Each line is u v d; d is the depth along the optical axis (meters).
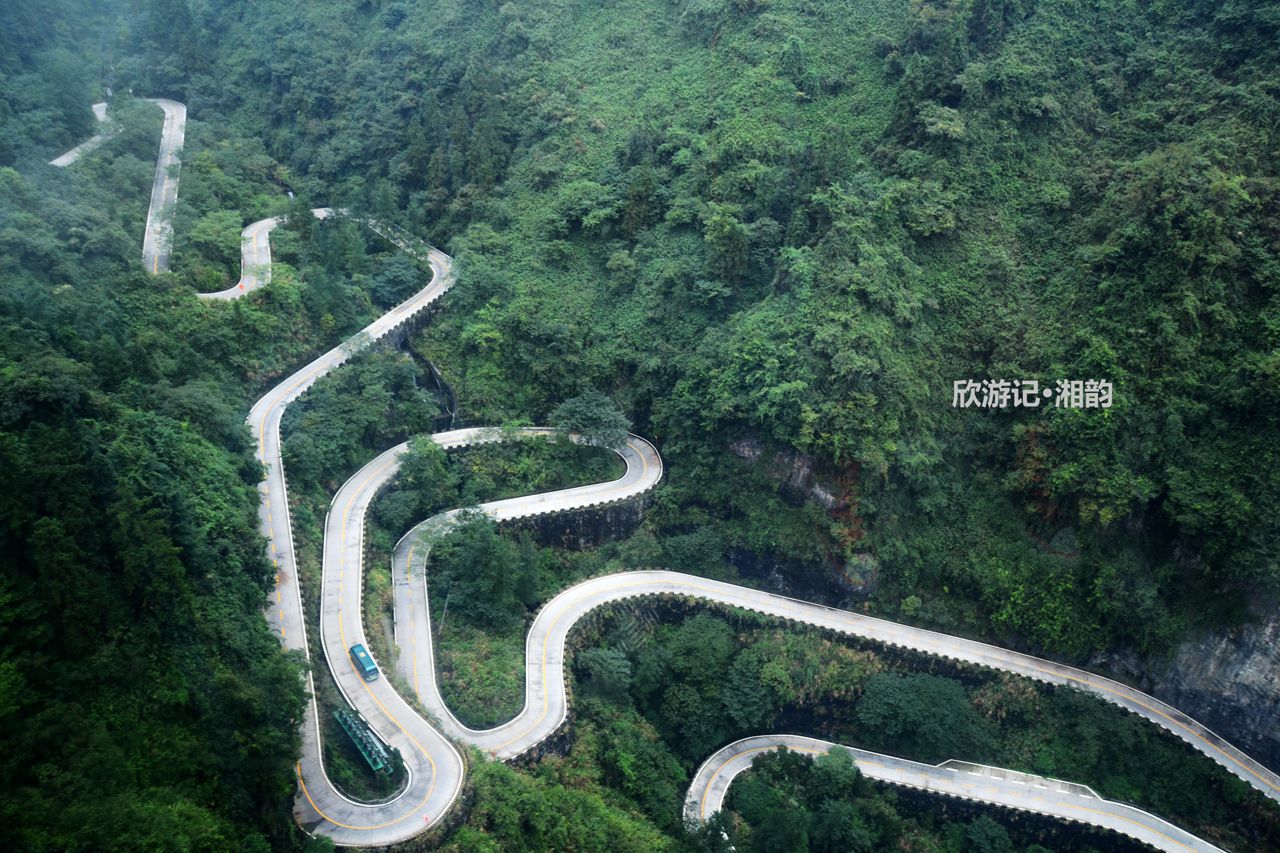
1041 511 78.50
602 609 78.88
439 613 73.81
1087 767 73.38
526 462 89.75
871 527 79.56
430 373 99.25
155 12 154.12
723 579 84.88
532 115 120.25
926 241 87.94
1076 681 76.62
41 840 35.53
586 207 104.12
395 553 79.31
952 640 79.12
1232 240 77.19
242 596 60.75
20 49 129.38
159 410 68.31
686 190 101.81
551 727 66.00
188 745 45.28
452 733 63.78
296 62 144.62
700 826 66.81
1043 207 89.31
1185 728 74.44
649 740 72.50
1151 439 74.75
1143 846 68.94
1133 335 77.12
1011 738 75.56
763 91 105.00
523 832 56.72
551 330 95.50
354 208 115.62
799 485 82.25
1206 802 70.88
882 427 78.00
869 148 96.94
